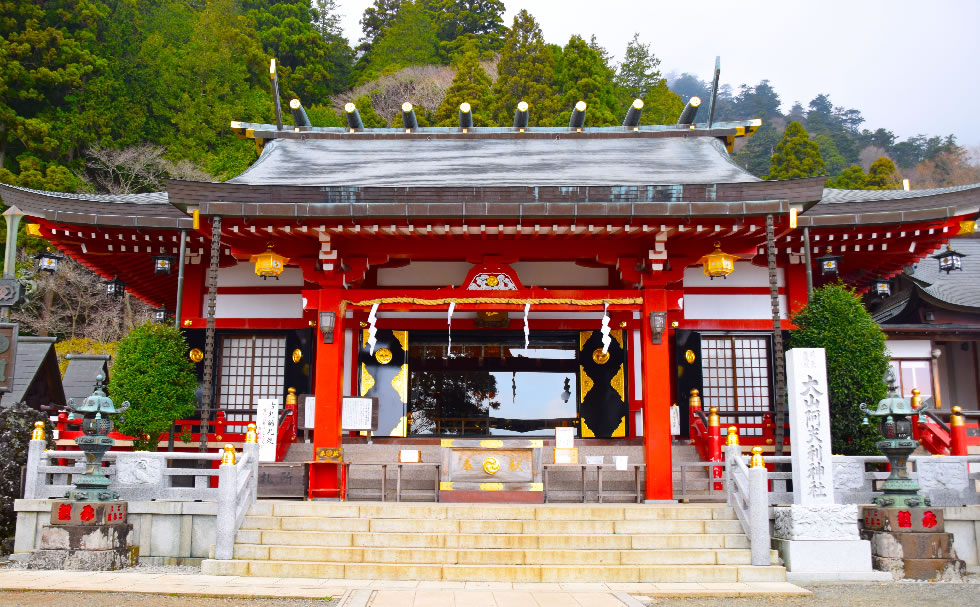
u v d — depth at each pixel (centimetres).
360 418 1437
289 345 1593
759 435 1559
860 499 1086
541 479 1269
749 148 7231
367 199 1284
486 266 1441
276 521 1061
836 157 6744
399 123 5109
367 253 1448
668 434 1353
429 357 1717
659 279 1410
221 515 1014
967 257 2483
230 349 1633
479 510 1086
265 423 1368
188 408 1432
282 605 805
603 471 1443
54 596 827
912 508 1012
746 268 1622
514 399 1698
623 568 958
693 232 1342
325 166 1741
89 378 2156
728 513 1088
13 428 1294
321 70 5912
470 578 949
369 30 7206
